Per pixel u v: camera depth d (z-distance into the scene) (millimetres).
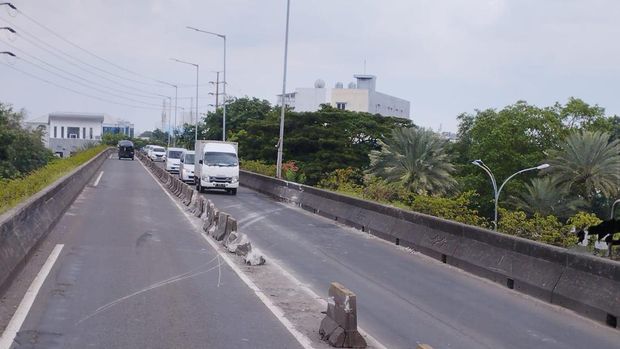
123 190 34688
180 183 31766
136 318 8914
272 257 15000
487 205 54500
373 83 111500
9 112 50969
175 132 106688
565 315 10312
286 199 31906
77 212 22359
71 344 7617
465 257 14148
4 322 8445
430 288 12094
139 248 15148
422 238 16500
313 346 7938
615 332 9375
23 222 12961
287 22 37031
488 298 11391
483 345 8445
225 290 11047
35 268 12094
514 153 56688
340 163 60750
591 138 50438
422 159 49469
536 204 49688
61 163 33719
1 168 42656
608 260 10250
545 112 58344
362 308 10234
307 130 62812
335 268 13852
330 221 23672
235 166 36156
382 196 33875
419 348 6398
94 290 10531
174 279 11773
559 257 11297
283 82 37750
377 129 64000
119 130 144250
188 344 7801
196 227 19969
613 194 49406
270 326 8828
